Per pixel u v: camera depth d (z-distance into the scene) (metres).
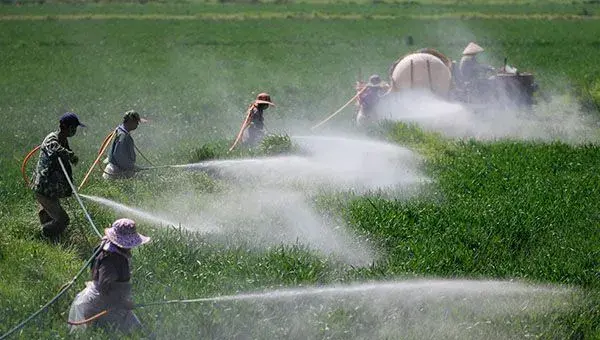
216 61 78.25
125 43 92.69
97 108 51.47
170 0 141.38
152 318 17.81
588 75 62.97
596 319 19.17
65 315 18.19
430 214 25.66
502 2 141.62
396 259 22.00
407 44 91.19
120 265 17.12
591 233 24.84
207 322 17.47
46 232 23.89
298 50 86.56
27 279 20.52
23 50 86.00
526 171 31.84
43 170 23.27
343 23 112.12
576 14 123.75
